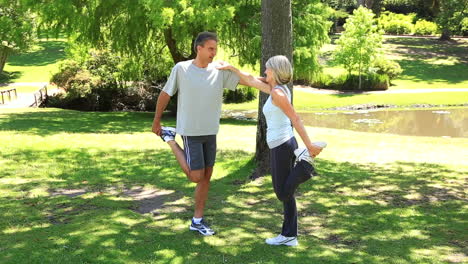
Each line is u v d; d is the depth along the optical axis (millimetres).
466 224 5598
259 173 7578
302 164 4289
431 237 5117
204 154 4816
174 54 22016
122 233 4840
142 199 6332
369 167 9367
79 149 10086
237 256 4371
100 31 21547
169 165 8508
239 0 20891
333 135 16406
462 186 7711
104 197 6293
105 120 19641
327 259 4363
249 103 30312
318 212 5949
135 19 20281
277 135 4391
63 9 19562
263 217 5609
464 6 48125
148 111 26297
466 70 41562
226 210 5875
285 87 4367
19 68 40688
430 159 11156
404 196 6945
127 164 8602
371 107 27922
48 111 22703
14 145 10328
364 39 33781
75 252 4332
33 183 7039
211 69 4633
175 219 5406
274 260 4293
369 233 5199
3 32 21094
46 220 5293
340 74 35969
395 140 15398
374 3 61844
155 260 4219
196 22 18891
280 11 7285
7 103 26516
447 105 28078
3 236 4734
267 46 7414
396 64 36781
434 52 48656
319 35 21984
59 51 47469
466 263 4387
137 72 23859
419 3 62688
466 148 13617
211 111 4652
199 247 4559
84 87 25344
